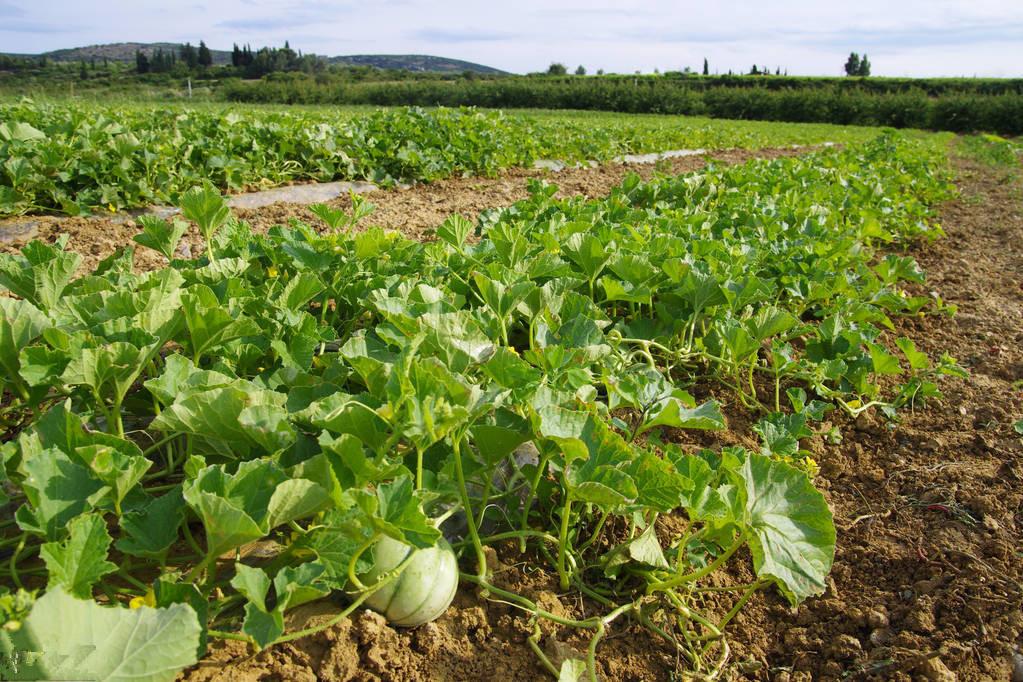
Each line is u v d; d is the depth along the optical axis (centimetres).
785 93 4412
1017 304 639
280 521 204
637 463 233
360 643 223
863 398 431
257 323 310
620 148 1669
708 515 238
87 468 215
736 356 389
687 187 769
